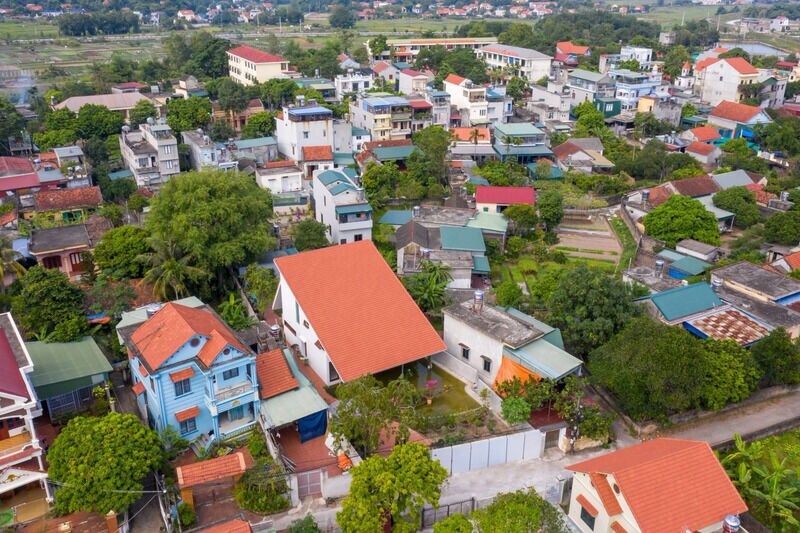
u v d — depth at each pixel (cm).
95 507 2938
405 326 4334
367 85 12400
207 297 5266
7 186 7312
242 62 12962
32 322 4219
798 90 13988
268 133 9788
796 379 4238
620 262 6525
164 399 3469
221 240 5275
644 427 3831
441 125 10319
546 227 7281
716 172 8938
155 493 3225
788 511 3238
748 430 3947
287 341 4709
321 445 3622
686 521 2762
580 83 12988
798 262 5744
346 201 6538
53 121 9306
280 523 3133
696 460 2953
